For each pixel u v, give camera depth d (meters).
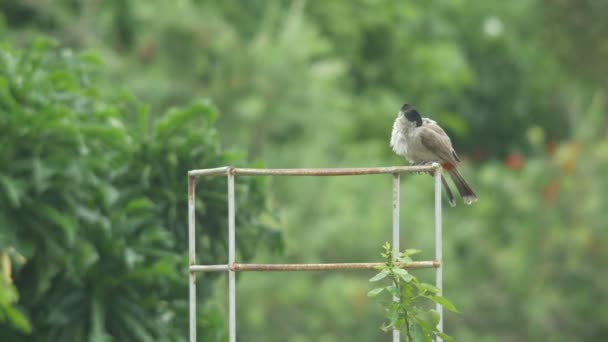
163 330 8.89
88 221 8.62
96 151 9.02
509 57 27.72
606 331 19.42
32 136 8.52
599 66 20.11
